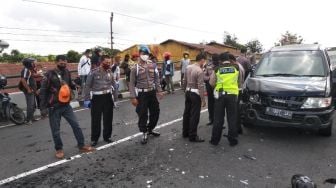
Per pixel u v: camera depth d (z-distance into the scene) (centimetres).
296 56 777
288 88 648
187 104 702
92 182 491
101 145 670
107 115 678
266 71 761
